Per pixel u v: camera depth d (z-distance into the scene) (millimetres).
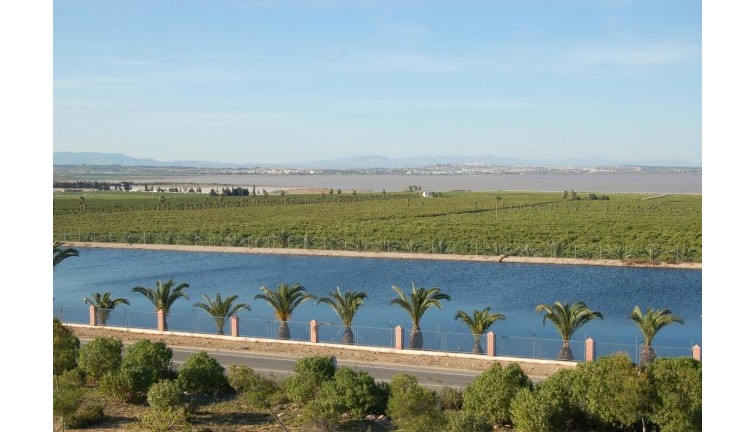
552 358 26859
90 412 18781
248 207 125000
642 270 52875
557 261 56531
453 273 53000
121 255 65875
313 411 18062
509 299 42781
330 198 150500
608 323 36000
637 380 16484
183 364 24234
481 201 138125
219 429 17969
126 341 29703
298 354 27469
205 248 67938
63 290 48219
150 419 17406
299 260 61188
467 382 22844
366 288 47469
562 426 16938
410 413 16859
